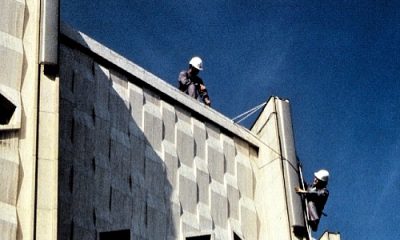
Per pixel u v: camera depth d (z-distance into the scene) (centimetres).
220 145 4294
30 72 3619
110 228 3675
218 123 4338
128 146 3919
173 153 4075
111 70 4050
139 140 3981
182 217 3953
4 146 3431
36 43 3659
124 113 3988
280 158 4294
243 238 4109
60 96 3759
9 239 3266
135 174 3881
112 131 3891
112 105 3959
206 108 4328
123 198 3778
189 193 4038
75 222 3562
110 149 3841
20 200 3356
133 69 4112
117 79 4050
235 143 4359
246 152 4375
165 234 3856
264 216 4244
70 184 3619
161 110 4150
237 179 4259
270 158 4338
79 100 3838
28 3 3756
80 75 3894
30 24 3719
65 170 3625
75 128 3753
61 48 3878
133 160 3906
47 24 3675
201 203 4059
